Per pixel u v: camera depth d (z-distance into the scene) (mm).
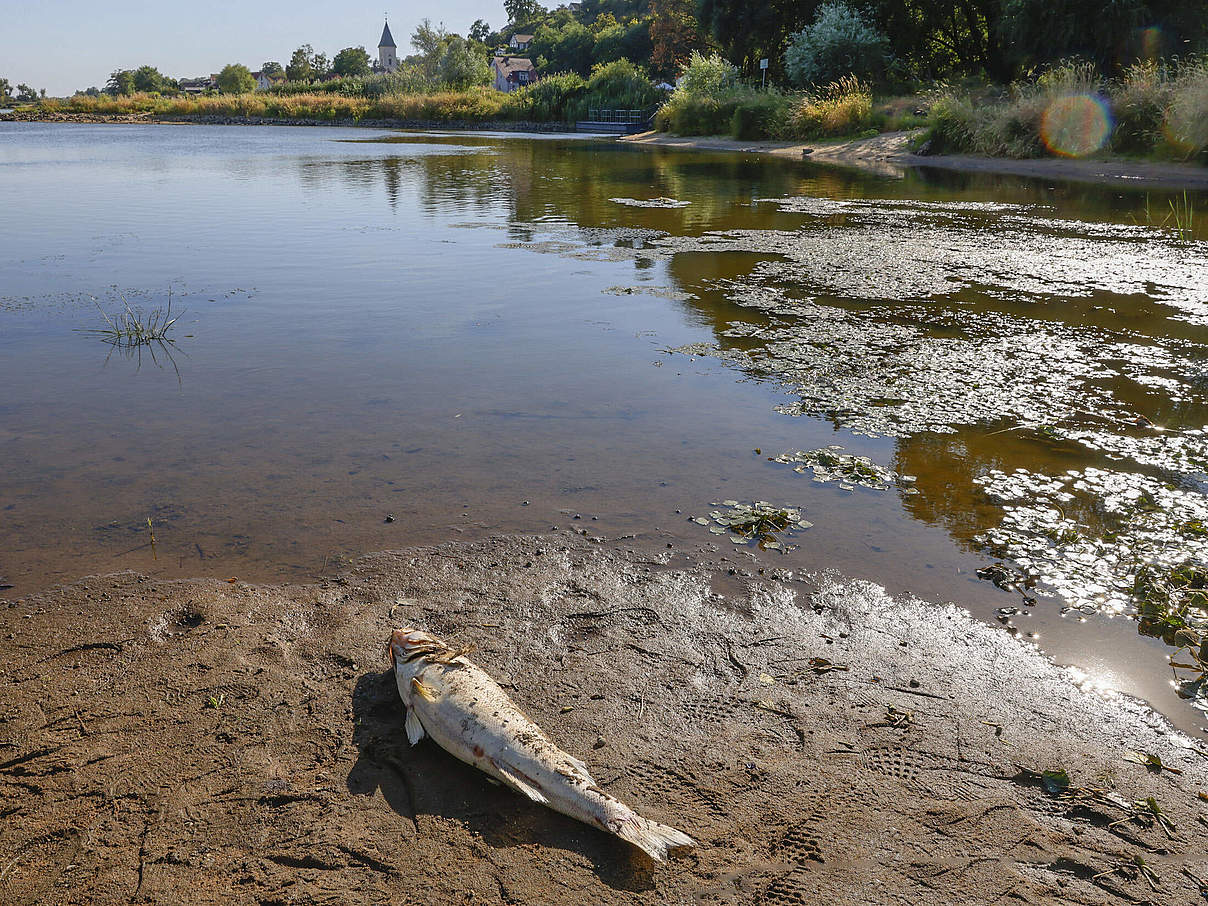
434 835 2717
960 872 2623
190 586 4113
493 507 4957
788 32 47156
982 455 5703
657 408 6547
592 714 3305
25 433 5906
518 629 3836
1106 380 7152
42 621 3816
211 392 6801
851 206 18000
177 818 2773
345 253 12617
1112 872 2633
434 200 19031
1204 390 6902
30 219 15492
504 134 54406
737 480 5324
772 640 3783
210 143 42156
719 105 43938
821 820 2814
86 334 8320
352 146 40188
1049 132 25844
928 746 3164
